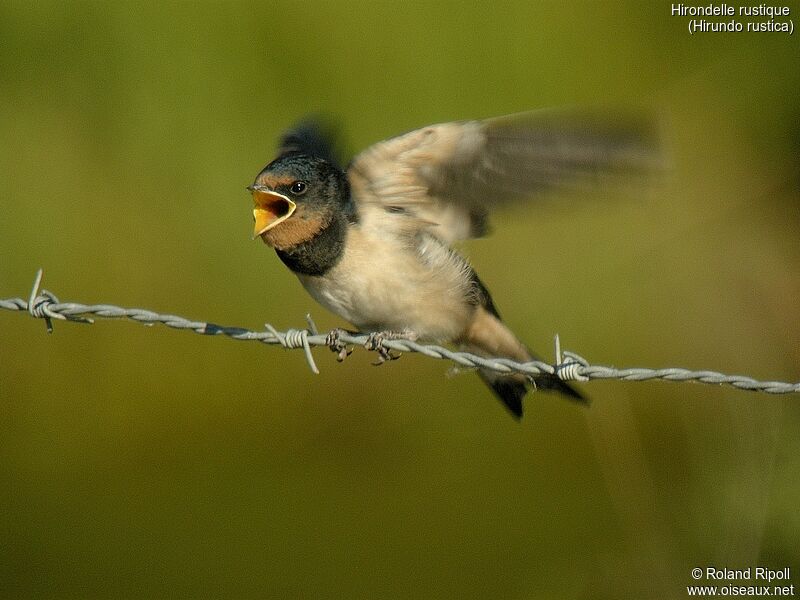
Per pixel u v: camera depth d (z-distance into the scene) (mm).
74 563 11820
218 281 14883
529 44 16250
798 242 15734
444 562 11633
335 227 7227
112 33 15656
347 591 11109
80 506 13164
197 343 14719
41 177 15094
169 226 15070
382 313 7430
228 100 15570
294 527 12523
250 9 15758
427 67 15930
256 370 14625
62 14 15680
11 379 14438
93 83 15609
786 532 10562
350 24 15859
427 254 7352
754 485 10922
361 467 13820
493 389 8258
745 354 14469
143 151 15352
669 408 13516
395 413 14320
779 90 16781
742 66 16922
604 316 14406
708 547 10727
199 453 14211
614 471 13070
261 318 14711
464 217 7430
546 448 13898
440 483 13375
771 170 16359
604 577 10773
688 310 14633
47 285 14688
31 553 12023
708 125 16562
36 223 14844
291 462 14016
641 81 16844
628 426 13320
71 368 14570
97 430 14375
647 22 17031
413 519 12523
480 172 7242
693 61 17047
